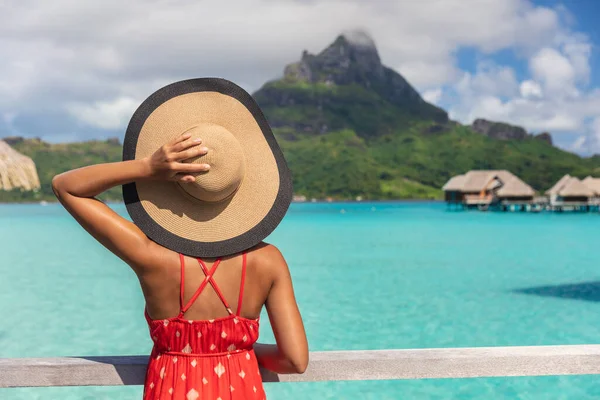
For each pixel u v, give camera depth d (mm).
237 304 1491
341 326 8695
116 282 13438
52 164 174250
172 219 1474
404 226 39625
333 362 1788
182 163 1353
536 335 8180
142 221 1466
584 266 16547
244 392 1497
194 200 1460
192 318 1475
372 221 47656
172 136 1482
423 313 9703
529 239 27188
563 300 11000
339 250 21625
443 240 26578
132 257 1439
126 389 5488
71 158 178250
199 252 1460
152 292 1478
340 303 10641
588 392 5559
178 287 1462
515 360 1834
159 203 1476
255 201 1492
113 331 8422
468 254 20031
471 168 185875
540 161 192000
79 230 36250
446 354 1842
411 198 165125
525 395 5496
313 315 9523
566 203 59969
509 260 18125
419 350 1889
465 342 7754
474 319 9211
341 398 5410
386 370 1810
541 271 15523
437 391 5598
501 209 66500
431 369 1817
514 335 8164
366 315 9516
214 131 1379
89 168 1418
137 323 8953
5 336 8133
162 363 1509
